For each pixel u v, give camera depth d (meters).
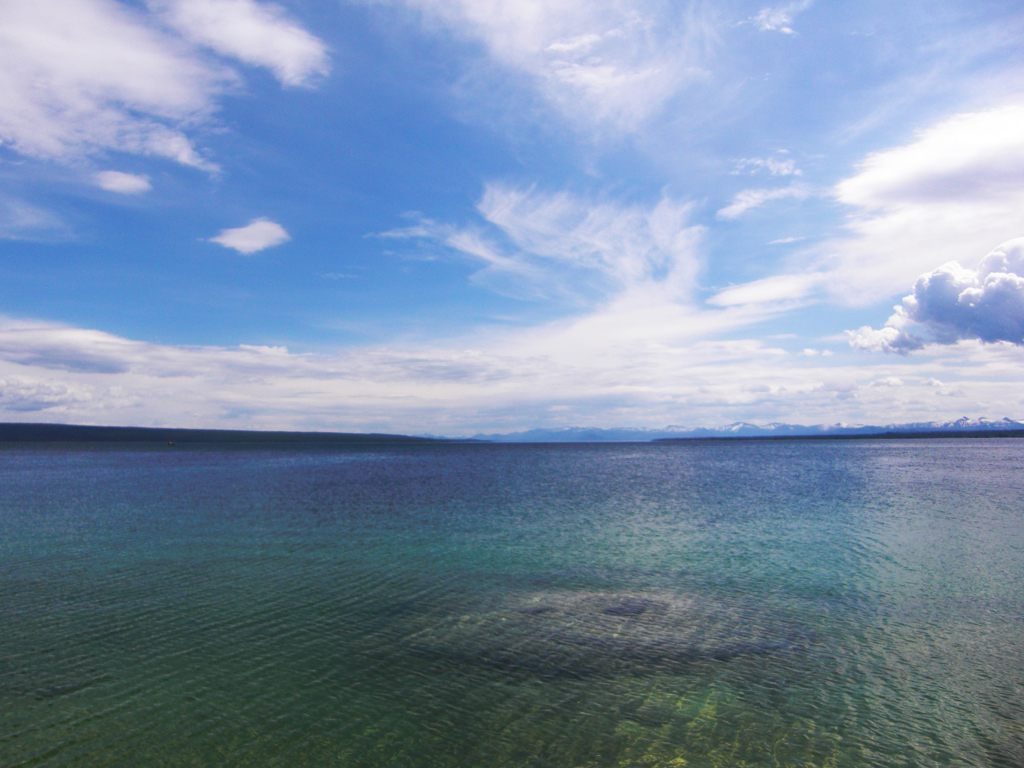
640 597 20.77
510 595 20.98
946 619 18.41
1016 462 109.50
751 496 53.38
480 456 166.38
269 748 11.05
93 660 14.88
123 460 119.00
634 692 13.40
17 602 19.69
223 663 14.77
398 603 19.94
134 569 24.39
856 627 17.66
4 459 122.00
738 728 11.90
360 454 169.38
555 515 40.59
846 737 11.55
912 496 52.03
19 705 12.52
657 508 44.72
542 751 11.04
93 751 10.86
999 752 11.05
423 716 12.24
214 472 83.19
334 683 13.72
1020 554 27.52
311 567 24.88
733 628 17.61
